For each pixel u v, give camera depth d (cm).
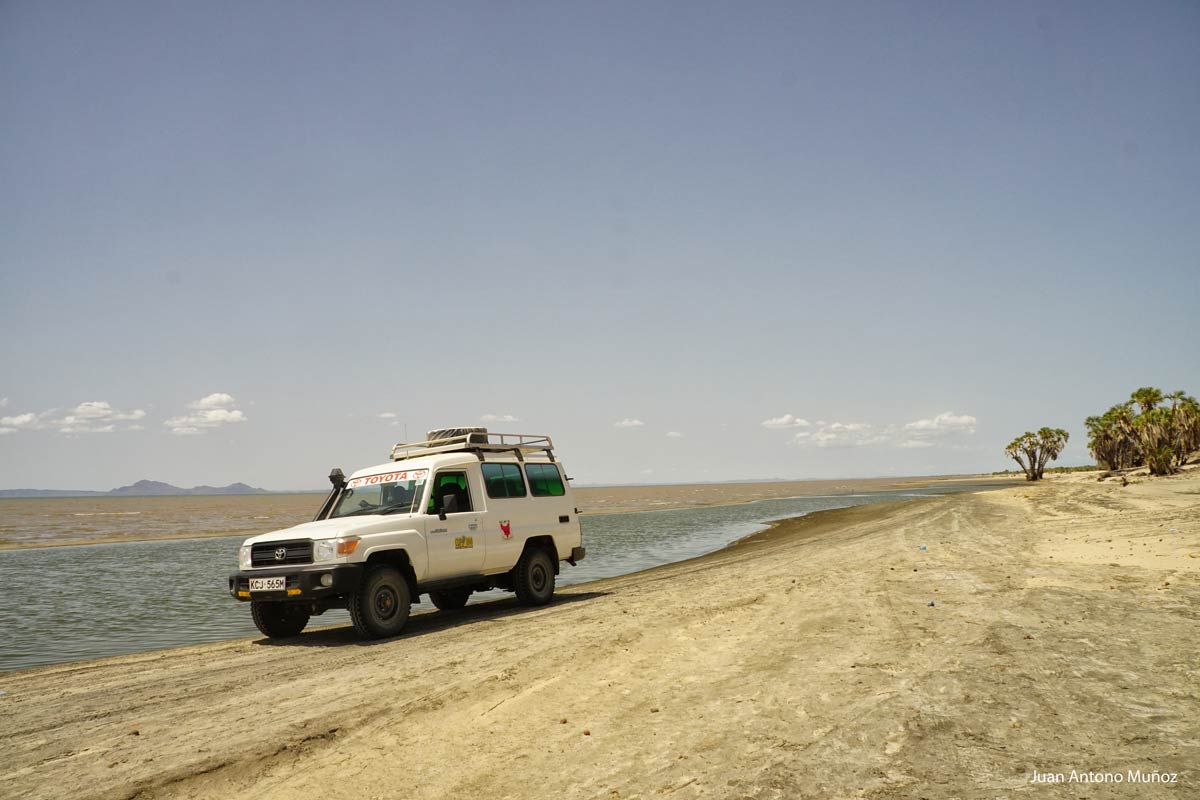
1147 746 458
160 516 8662
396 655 912
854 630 855
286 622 1182
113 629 1427
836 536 2650
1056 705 546
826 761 461
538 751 518
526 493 1380
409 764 507
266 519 7144
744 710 579
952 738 490
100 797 468
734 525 4134
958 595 1049
